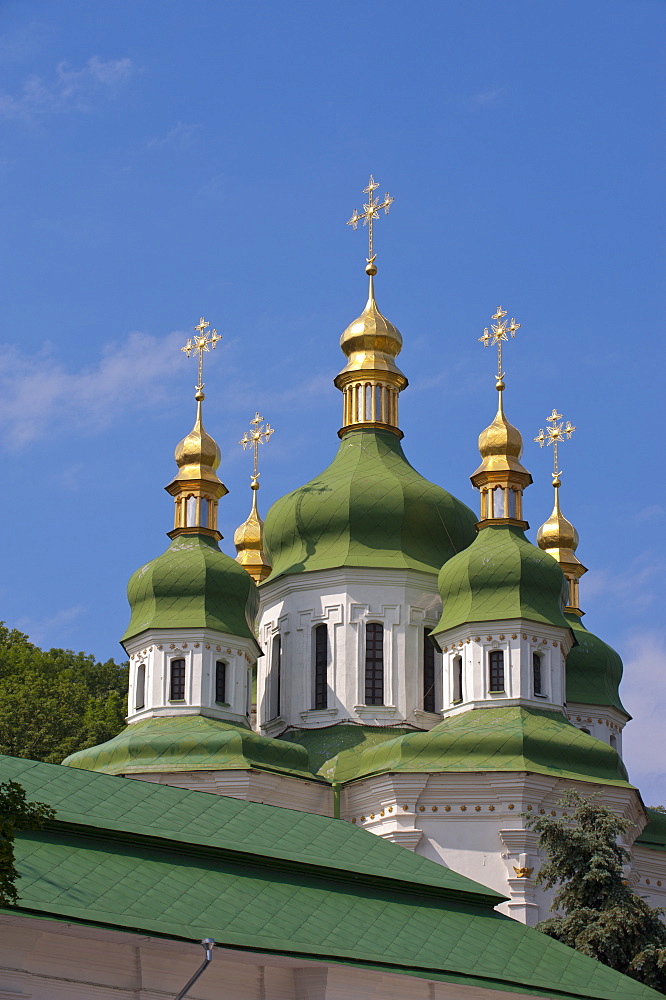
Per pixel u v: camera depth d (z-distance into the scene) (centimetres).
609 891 5041
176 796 4316
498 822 5875
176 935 3584
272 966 3838
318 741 6575
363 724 6581
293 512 6988
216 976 3803
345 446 7231
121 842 3897
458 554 6619
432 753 6044
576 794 5288
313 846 4309
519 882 5769
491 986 3978
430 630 6769
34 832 3809
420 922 4144
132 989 3678
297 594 6844
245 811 4388
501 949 4172
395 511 6875
